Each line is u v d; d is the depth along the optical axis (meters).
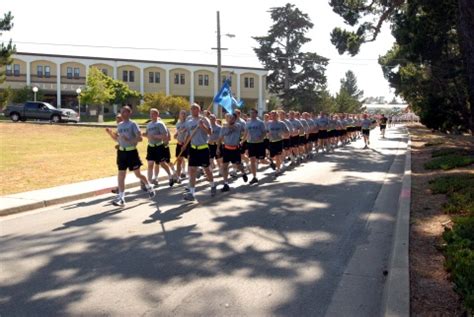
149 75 69.81
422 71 32.78
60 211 10.38
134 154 10.93
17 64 63.47
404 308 4.85
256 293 5.68
